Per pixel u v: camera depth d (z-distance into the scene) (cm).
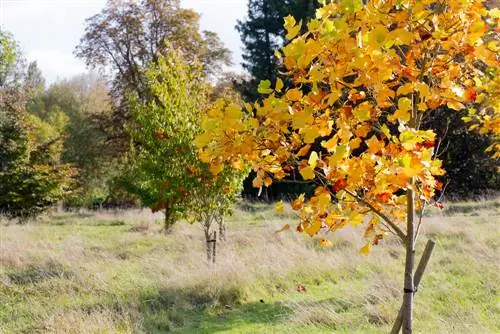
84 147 3675
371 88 274
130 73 2955
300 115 241
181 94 950
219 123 251
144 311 672
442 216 1347
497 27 272
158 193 1022
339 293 722
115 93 3056
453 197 1938
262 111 256
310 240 1076
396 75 291
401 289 683
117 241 1277
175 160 930
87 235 1469
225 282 753
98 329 568
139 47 2959
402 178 224
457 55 284
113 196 2809
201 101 982
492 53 254
